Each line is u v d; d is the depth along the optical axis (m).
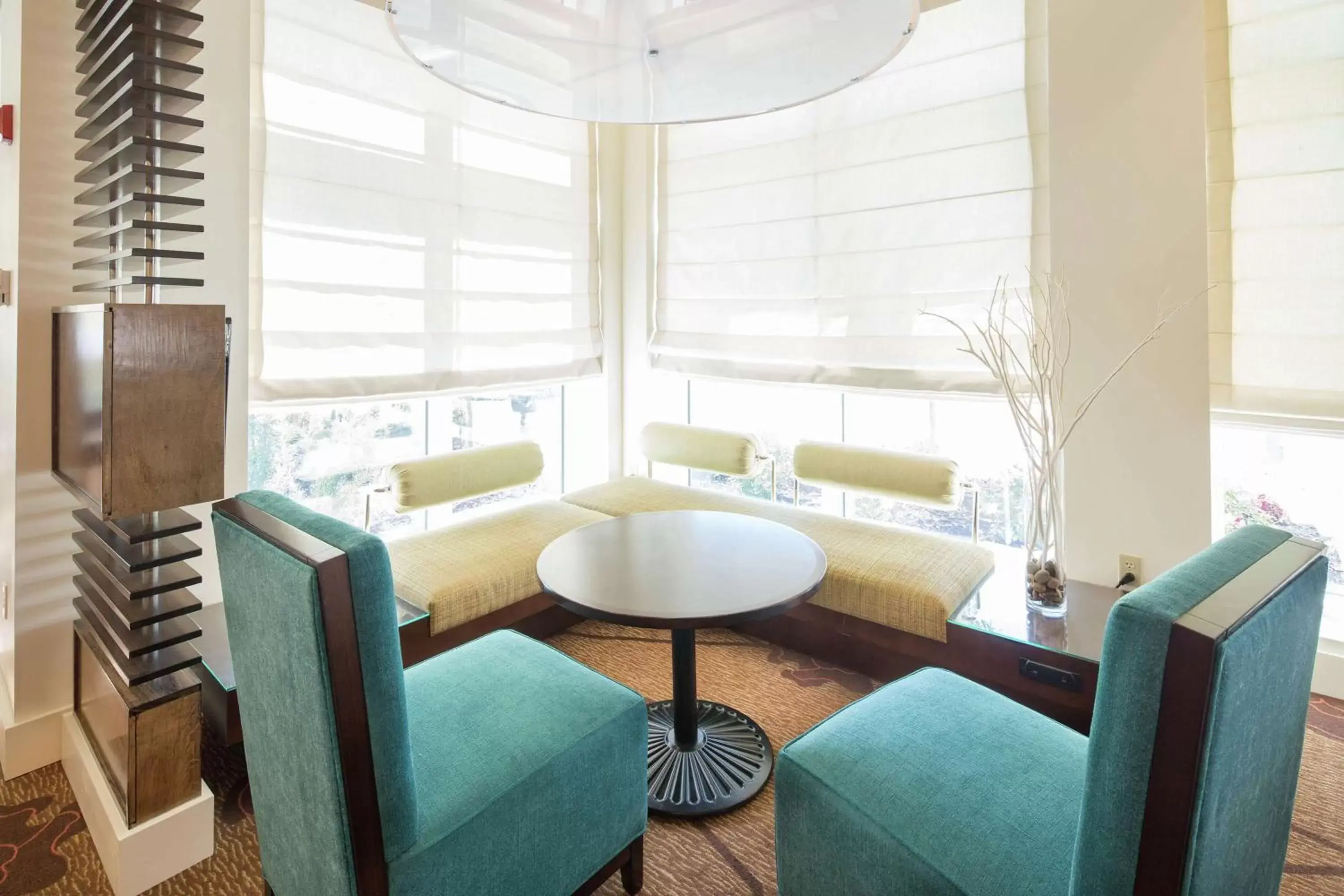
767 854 1.57
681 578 1.68
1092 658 1.71
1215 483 2.38
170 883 1.48
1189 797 0.73
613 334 3.63
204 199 2.00
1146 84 2.09
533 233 3.17
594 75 1.45
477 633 2.17
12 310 1.67
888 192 2.73
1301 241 1.98
